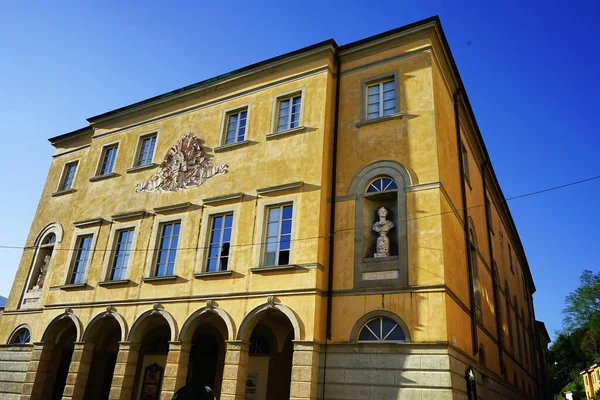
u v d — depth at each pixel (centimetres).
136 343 1909
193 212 2002
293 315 1566
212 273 1800
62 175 2766
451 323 1441
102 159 2514
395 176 1650
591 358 7312
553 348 8719
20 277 2588
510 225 3553
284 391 1866
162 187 2158
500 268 2831
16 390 2217
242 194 1883
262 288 1675
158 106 2403
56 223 2581
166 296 1894
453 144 1931
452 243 1642
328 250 1662
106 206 2314
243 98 2122
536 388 4050
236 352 1628
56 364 2202
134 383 2144
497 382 2148
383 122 1758
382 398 1377
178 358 1745
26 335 2395
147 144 2389
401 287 1484
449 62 1950
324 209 1717
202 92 2269
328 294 1584
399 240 1552
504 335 2586
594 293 7500
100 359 2261
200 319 1812
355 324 1505
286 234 1738
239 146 2008
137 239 2105
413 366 1371
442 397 1302
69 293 2197
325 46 1934
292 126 1928
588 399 5953
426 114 1684
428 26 1792
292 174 1805
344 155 1789
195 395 1195
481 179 2581
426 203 1561
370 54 1917
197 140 2166
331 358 1496
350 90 1895
